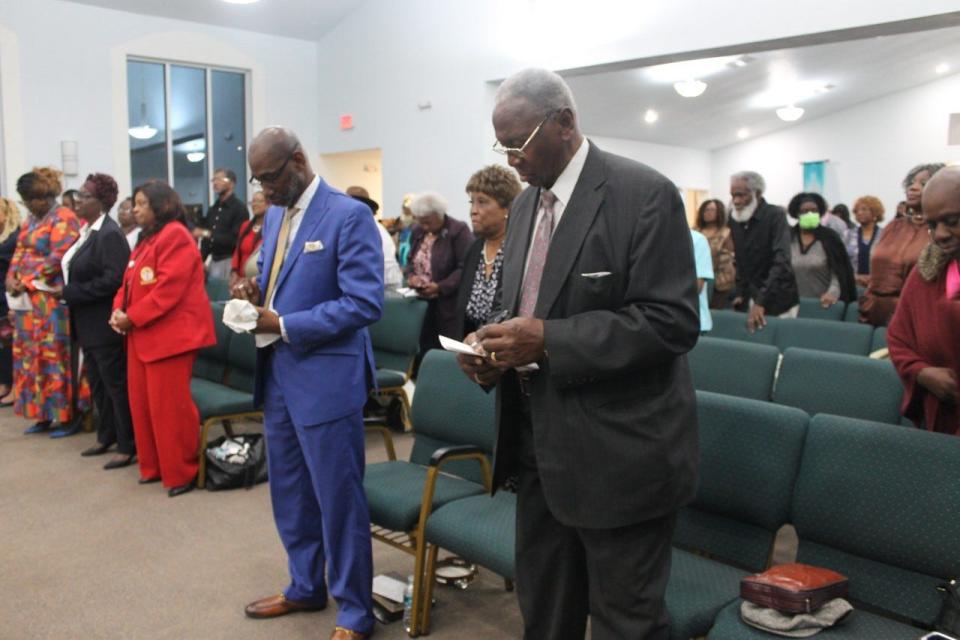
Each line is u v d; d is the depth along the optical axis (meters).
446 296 4.60
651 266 1.46
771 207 4.48
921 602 1.78
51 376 4.67
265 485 3.86
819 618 1.63
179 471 3.69
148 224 3.60
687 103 10.63
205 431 3.79
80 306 4.06
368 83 8.04
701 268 3.79
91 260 4.07
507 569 2.09
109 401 4.32
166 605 2.63
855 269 6.04
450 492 2.53
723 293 4.74
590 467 1.51
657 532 1.57
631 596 1.56
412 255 4.90
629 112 10.64
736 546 2.07
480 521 2.29
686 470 1.56
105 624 2.50
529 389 1.58
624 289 1.51
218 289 5.84
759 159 14.53
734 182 4.52
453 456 2.41
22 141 6.93
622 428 1.50
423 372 2.97
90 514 3.45
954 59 10.92
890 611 1.82
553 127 1.51
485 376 1.61
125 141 7.52
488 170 3.14
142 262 3.59
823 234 4.77
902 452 1.85
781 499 1.98
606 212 1.51
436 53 7.25
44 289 4.57
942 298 1.98
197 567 2.93
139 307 3.53
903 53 9.79
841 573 1.91
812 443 1.98
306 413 2.24
